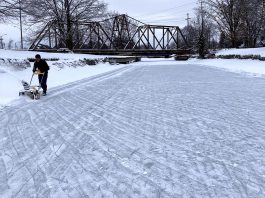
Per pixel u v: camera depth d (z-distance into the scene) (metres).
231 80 20.91
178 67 39.47
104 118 9.91
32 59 28.23
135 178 5.32
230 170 5.56
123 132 8.21
